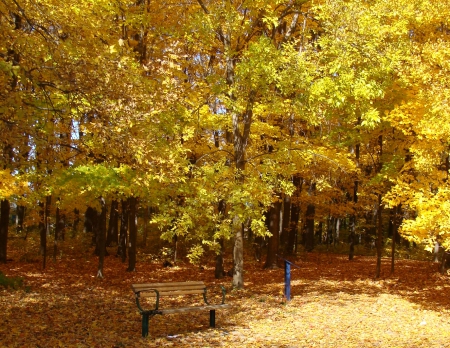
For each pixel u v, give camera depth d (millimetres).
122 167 10156
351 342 6887
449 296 10938
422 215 8344
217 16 10438
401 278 13773
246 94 10578
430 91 8695
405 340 7074
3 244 15938
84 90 6520
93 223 21219
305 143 13117
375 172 14273
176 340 6629
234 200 9906
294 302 10266
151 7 13281
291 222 19969
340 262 18812
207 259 18812
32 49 6688
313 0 11734
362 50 10055
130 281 13242
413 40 12219
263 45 9438
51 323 7523
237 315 8789
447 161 11102
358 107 10570
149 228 24188
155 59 13195
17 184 10258
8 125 5801
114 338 6660
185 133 11969
